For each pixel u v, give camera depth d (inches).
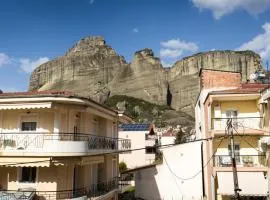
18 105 900.6
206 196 1483.8
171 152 1616.6
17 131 957.2
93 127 1181.7
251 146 1274.6
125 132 2800.2
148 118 6441.9
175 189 1583.4
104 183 1206.9
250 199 1224.8
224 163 1231.5
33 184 943.7
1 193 872.9
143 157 2755.9
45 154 884.0
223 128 1251.2
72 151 900.6
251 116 1280.8
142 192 1622.8
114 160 1385.3
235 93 1220.5
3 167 960.9
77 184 1060.5
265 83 1590.8
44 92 1032.2
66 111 968.9
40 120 953.5
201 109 1567.4
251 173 1194.0
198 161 1573.6
